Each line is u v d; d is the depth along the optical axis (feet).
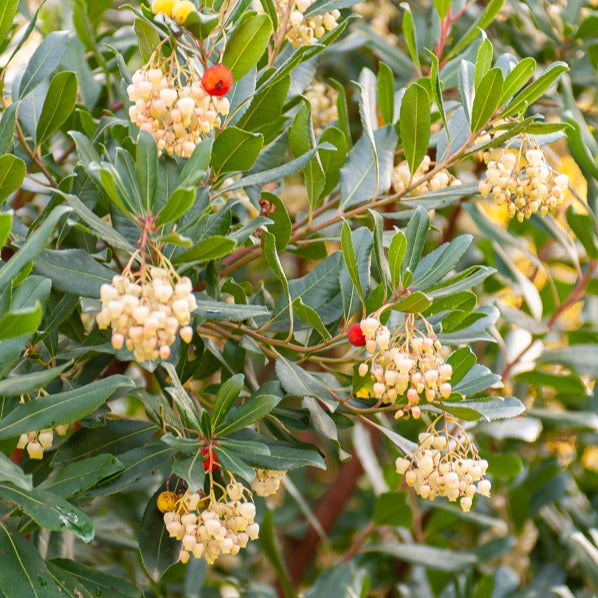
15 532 3.75
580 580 5.66
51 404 3.64
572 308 6.27
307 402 3.99
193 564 5.16
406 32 4.56
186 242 3.52
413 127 4.14
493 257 5.27
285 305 4.19
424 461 3.90
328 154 4.37
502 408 4.03
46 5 5.36
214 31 3.94
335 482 5.84
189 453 3.81
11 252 4.17
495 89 4.00
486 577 5.15
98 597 3.86
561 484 5.47
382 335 3.81
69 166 5.00
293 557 5.76
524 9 5.37
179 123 3.69
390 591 6.01
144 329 3.46
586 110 5.41
